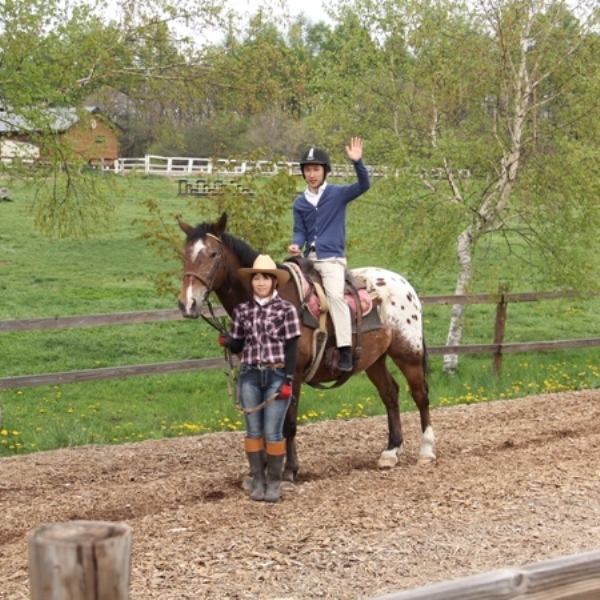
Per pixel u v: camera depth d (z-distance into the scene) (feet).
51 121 35.19
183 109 41.14
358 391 40.55
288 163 35.42
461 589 7.66
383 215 46.75
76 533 6.70
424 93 46.14
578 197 43.70
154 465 26.71
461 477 24.08
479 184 46.29
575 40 43.88
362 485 23.57
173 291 35.70
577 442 28.19
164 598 15.49
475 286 44.75
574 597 8.26
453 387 42.73
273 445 22.15
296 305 23.08
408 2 46.14
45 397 41.45
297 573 16.76
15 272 74.28
